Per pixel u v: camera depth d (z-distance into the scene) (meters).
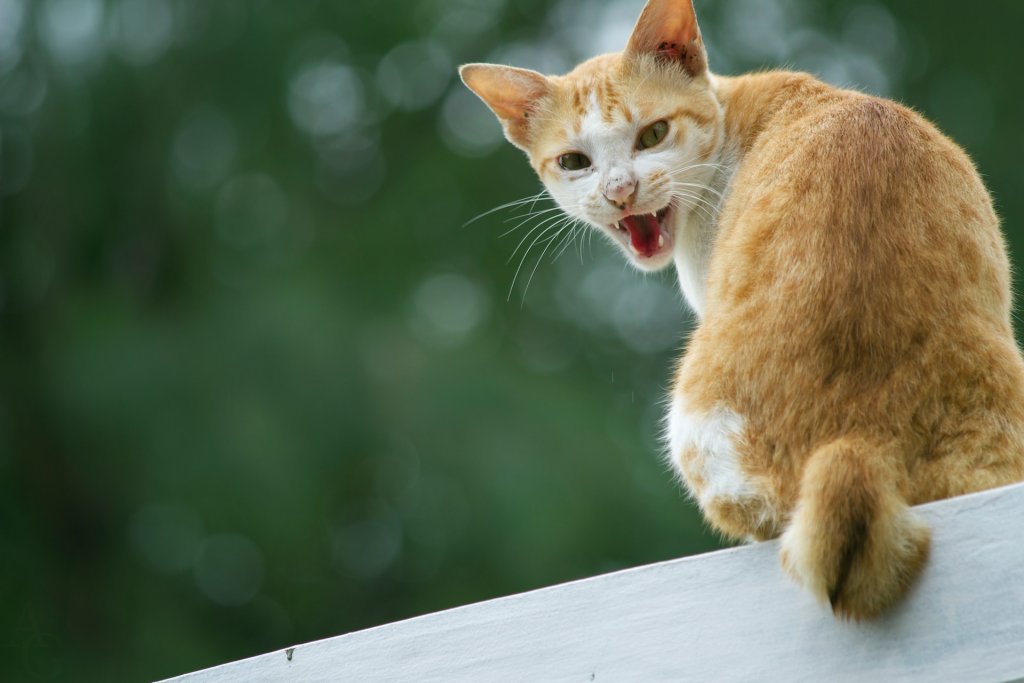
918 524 3.79
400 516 12.18
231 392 11.84
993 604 3.67
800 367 4.19
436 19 14.59
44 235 13.73
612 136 6.21
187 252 13.52
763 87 6.05
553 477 11.55
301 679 4.41
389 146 14.95
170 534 12.66
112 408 11.84
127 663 12.00
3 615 12.31
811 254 4.31
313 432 11.67
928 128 4.88
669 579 4.06
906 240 4.28
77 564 12.88
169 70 13.49
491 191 14.06
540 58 14.75
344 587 12.47
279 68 13.64
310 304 12.32
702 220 6.11
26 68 13.30
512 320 13.55
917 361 4.12
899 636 3.75
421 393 11.91
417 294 13.48
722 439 4.32
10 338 13.46
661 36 6.26
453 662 4.25
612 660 4.05
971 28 13.91
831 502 3.80
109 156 13.49
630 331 13.64
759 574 3.95
